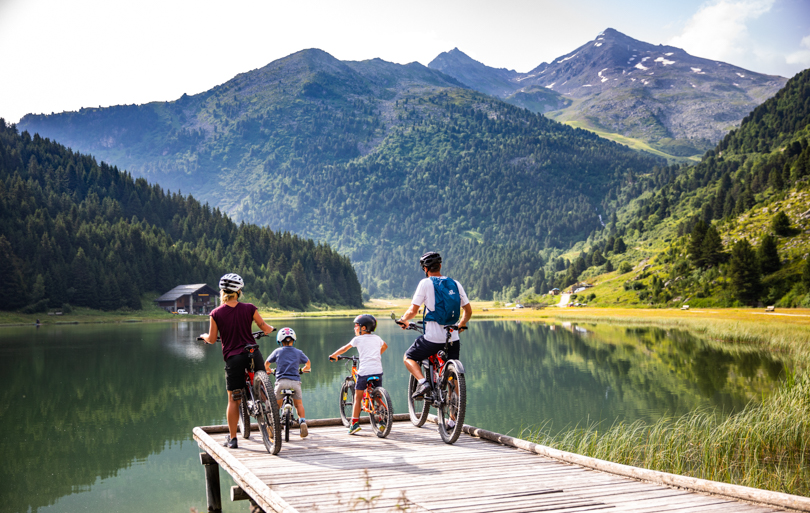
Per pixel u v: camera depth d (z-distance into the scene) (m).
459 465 7.48
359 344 9.90
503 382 32.59
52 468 17.06
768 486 11.57
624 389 29.03
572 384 31.28
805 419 15.11
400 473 7.07
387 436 9.41
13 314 108.12
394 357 45.75
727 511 5.54
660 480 6.52
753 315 86.44
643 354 44.75
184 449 19.23
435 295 8.72
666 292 143.00
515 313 144.62
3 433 21.50
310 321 110.62
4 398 28.45
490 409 24.72
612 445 14.52
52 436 21.00
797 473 12.28
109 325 99.69
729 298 121.62
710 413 22.17
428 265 8.95
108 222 161.88
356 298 195.50
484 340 63.12
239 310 8.62
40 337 69.19
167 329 87.06
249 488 6.80
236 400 8.59
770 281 116.62
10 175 179.62
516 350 50.94
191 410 25.58
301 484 6.57
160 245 152.38
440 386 9.01
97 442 20.16
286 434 9.05
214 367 39.78
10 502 14.12
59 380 34.03
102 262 129.38
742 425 15.48
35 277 114.44
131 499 14.21
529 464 7.54
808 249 120.12
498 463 7.59
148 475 16.31
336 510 5.61
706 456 13.55
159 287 142.12
